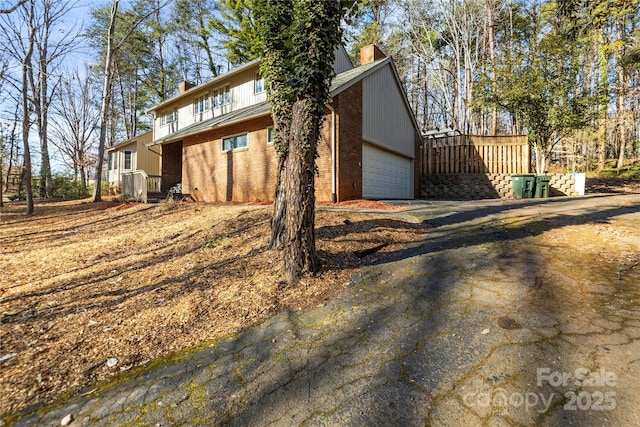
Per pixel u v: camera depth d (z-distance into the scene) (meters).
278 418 1.81
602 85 12.51
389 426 1.67
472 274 3.72
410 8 22.88
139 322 3.08
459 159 14.98
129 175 13.14
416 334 2.58
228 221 6.55
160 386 2.19
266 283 3.71
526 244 4.64
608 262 3.75
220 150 12.71
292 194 3.86
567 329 2.44
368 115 11.02
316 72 3.90
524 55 12.35
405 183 14.23
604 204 7.60
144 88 27.75
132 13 21.20
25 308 3.41
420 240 5.24
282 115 4.62
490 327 2.56
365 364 2.25
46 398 2.11
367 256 4.63
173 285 3.88
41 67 15.42
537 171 12.84
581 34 14.86
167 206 9.36
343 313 3.07
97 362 2.50
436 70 24.47
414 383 1.99
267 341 2.69
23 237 7.36
